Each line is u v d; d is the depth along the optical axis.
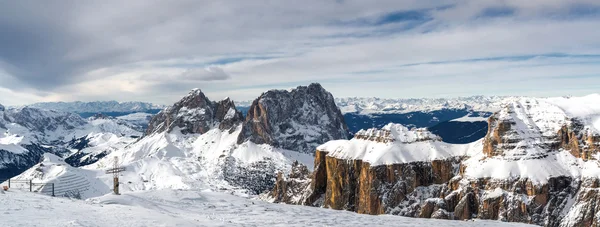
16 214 39.91
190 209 61.50
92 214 43.94
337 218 61.47
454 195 171.62
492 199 160.12
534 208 154.62
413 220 65.50
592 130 166.75
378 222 59.78
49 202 50.88
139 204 58.62
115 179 83.88
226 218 55.50
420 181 198.25
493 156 178.88
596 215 144.00
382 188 196.50
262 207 67.88
